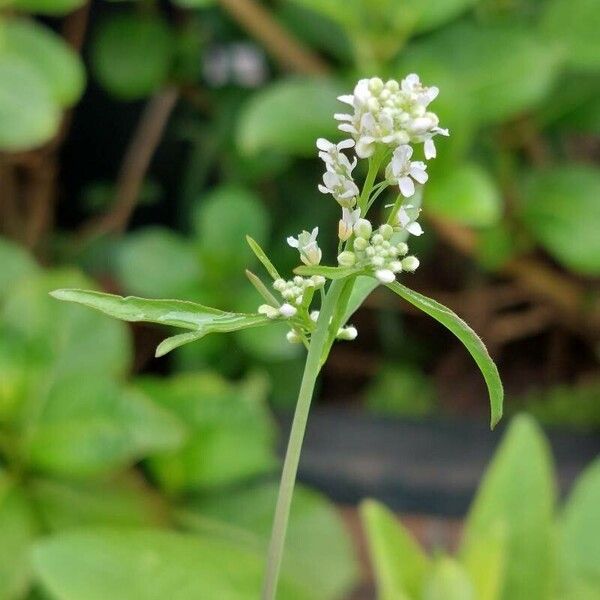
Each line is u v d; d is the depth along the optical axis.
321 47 0.70
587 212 0.62
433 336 0.79
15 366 0.51
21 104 0.54
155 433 0.49
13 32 0.58
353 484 0.66
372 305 0.76
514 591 0.44
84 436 0.49
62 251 0.78
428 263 0.80
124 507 0.52
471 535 0.45
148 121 0.78
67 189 0.84
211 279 0.65
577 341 0.78
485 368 0.29
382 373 0.76
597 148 0.82
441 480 0.66
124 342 0.53
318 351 0.30
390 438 0.69
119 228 0.79
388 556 0.43
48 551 0.43
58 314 0.52
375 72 0.57
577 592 0.45
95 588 0.42
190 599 0.42
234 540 0.53
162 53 0.72
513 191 0.65
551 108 0.66
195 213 0.75
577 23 0.61
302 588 0.45
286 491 0.30
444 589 0.41
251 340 0.63
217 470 0.54
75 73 0.59
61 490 0.51
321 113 0.57
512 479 0.46
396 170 0.29
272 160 0.73
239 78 0.75
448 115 0.55
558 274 0.72
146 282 0.64
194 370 0.69
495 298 0.77
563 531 0.48
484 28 0.61
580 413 0.71
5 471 0.50
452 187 0.56
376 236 0.29
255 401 0.55
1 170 0.75
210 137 0.77
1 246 0.60
